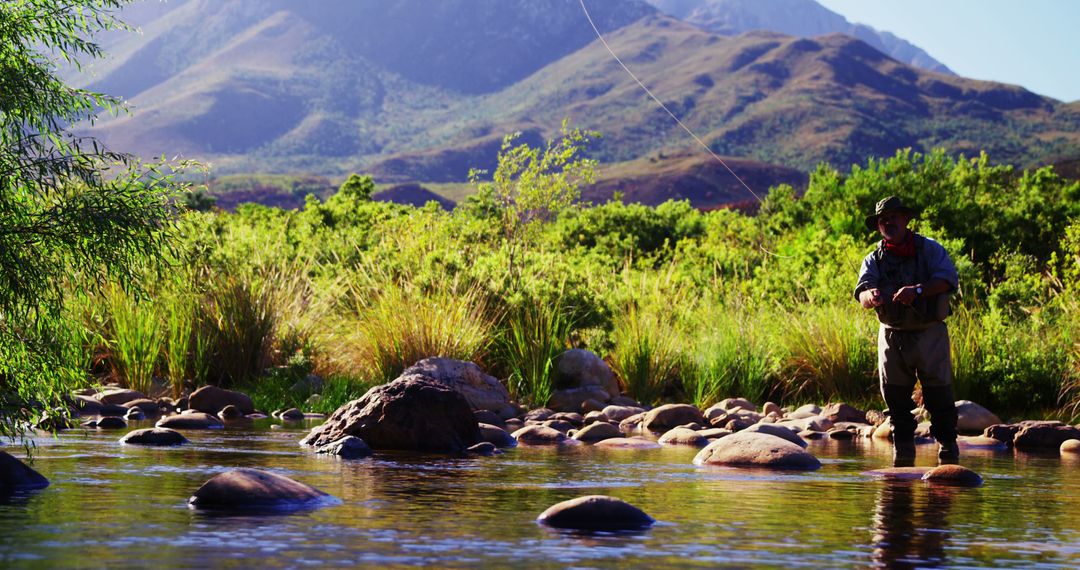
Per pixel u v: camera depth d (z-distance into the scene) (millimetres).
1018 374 9727
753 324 11570
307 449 6168
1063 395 9398
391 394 6520
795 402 10805
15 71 4344
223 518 3479
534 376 10375
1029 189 18844
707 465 5574
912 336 6441
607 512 3535
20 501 3816
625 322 11594
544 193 13336
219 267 11102
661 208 24531
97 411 8680
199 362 10453
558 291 11398
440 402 6516
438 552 2961
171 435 6336
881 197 17062
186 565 2707
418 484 4582
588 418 9266
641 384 11039
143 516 3494
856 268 12945
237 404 9320
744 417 8898
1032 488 4746
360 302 11375
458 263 11359
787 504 4070
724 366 11023
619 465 5551
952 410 6418
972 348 10117
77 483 4355
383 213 17625
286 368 10688
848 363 10703
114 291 10133
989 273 14477
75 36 4578
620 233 22359
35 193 4402
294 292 11781
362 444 5973
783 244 18094
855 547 3141
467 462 5641
